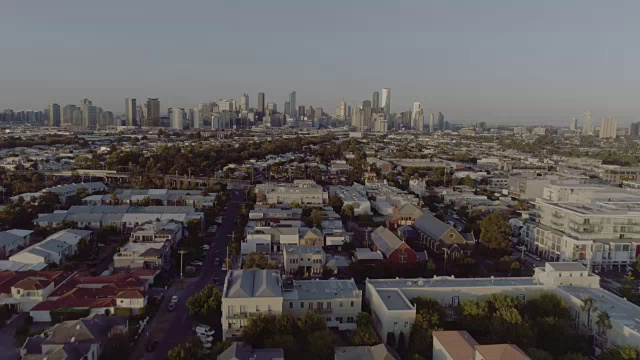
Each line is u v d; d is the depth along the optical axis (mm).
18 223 180625
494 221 162125
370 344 88562
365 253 145125
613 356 82000
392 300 101000
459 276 136250
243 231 177500
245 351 80188
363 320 96000
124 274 124062
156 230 158375
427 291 108375
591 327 97688
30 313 102500
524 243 177000
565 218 160125
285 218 191125
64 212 190000
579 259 148125
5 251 148500
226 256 152500
